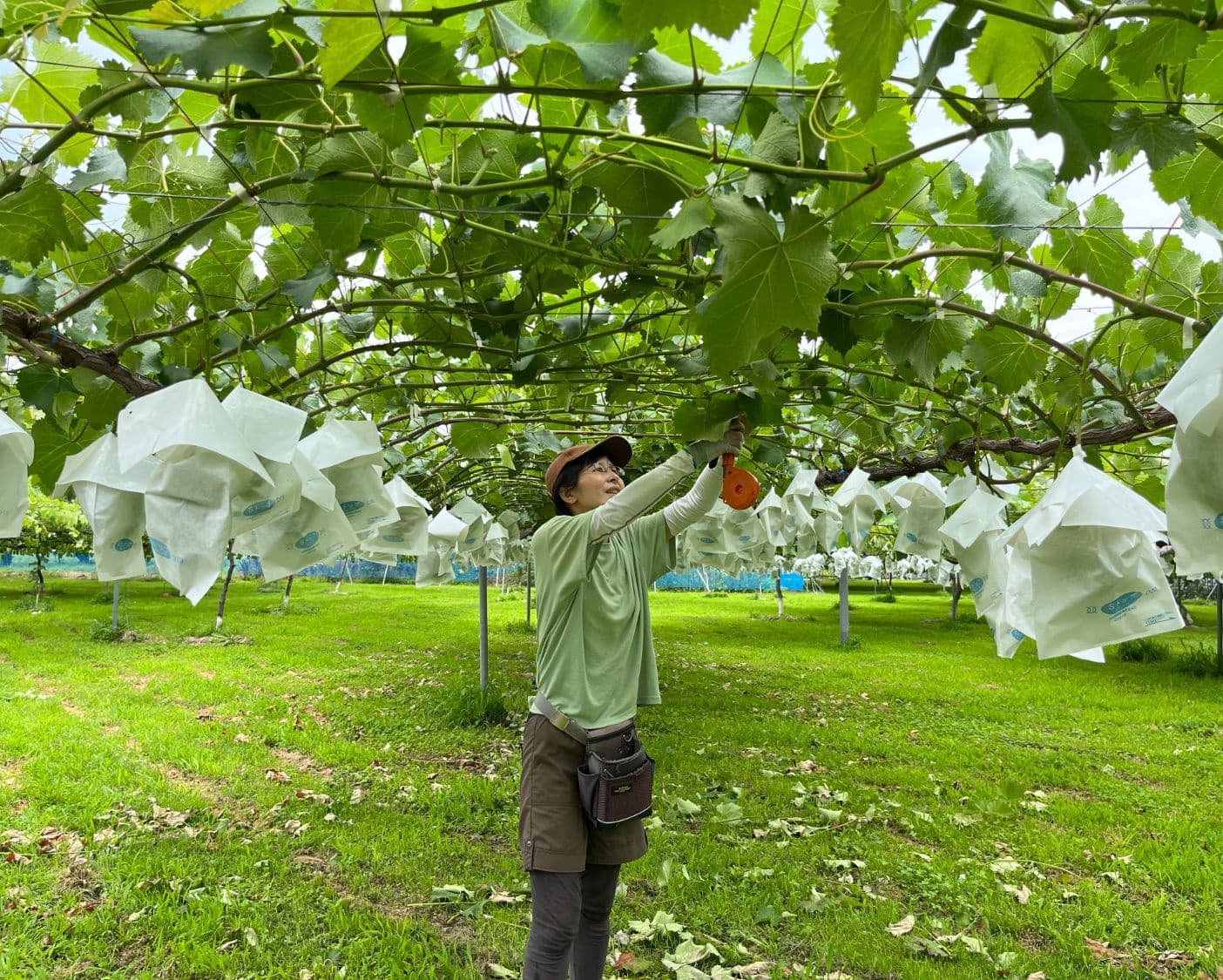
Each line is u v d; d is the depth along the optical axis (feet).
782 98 4.20
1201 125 4.79
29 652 34.32
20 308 6.17
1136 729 23.93
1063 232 6.54
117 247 6.88
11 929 10.49
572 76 4.34
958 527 8.60
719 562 17.24
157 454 4.50
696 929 10.79
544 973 6.52
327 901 11.52
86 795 15.51
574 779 6.93
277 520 5.94
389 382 11.35
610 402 11.21
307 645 40.04
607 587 7.27
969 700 28.35
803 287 4.20
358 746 19.93
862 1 2.87
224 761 18.24
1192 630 57.93
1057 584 5.09
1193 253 6.65
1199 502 3.68
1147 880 12.64
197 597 4.37
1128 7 3.22
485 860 13.11
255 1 3.52
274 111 4.68
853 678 33.24
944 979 9.55
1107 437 8.32
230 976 9.60
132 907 11.11
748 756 19.79
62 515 49.47
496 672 32.63
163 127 5.45
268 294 7.66
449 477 19.83
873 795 16.75
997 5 3.20
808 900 11.57
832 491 14.82
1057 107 3.67
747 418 7.42
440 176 5.89
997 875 12.71
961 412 10.18
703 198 4.69
